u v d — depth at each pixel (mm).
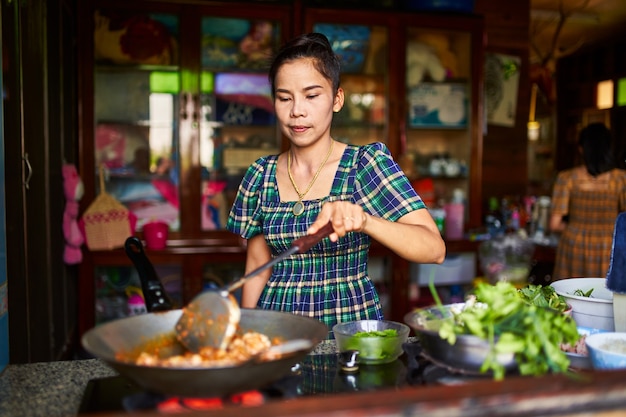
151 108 3695
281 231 1529
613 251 1286
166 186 3742
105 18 3568
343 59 3896
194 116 3670
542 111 7520
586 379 782
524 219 4418
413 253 1344
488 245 4031
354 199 1520
